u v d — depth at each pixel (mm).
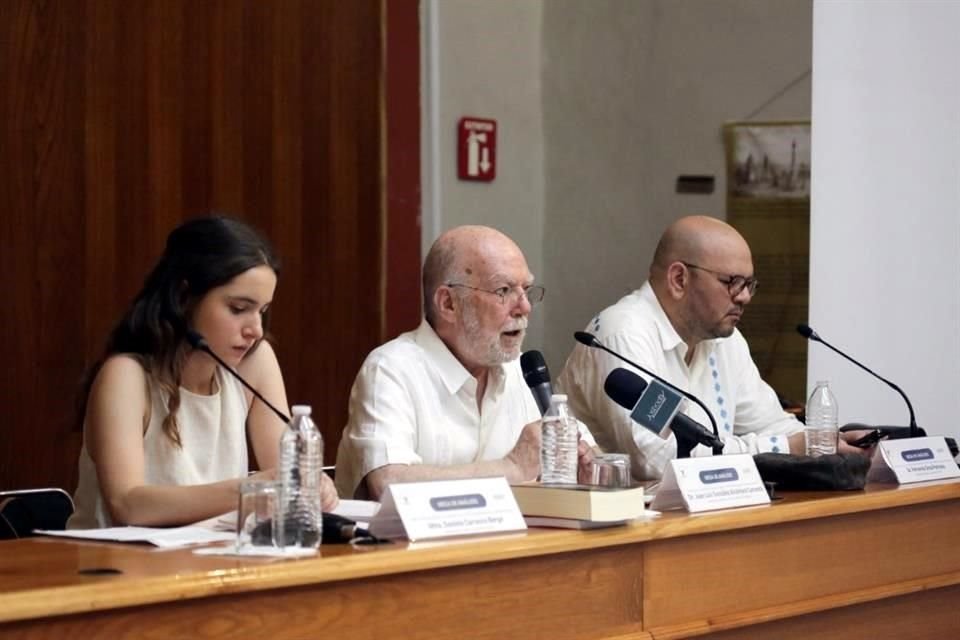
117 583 2758
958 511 4934
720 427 5988
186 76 6965
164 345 4266
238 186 7180
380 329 7883
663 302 5844
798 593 4293
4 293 6332
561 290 9094
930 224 6633
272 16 7332
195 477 4367
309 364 7547
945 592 4879
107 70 6656
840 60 6613
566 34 9047
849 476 4746
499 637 3428
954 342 6621
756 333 8375
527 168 9062
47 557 3193
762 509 4176
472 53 8641
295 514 3301
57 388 6500
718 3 8484
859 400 6609
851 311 6629
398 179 8117
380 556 3166
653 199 8719
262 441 4547
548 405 4637
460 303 4891
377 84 7859
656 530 3799
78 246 6559
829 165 6629
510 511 3645
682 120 8617
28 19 6398
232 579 2898
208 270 4238
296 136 7453
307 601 3047
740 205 8430
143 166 6785
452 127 8531
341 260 7695
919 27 6602
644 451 5527
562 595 3578
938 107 6613
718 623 3982
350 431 4832
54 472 6492
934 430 6629
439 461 4891
